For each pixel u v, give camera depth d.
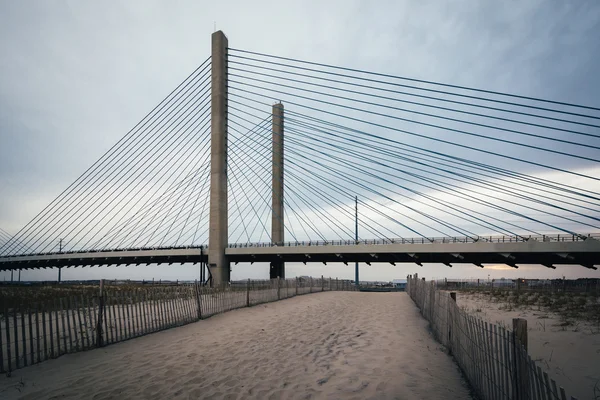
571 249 34.44
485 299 21.73
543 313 13.45
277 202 62.31
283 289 25.80
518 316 13.13
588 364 6.65
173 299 12.98
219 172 54.53
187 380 6.98
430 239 42.97
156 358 8.48
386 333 11.55
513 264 41.31
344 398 5.95
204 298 14.99
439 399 5.77
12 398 6.04
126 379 7.01
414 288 23.02
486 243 38.84
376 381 6.69
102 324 9.65
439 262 46.38
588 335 8.77
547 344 8.35
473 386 6.19
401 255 47.50
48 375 7.20
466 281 43.78
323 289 38.94
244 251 52.59
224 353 8.98
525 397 4.10
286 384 6.74
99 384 6.73
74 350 8.84
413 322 13.99
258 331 11.93
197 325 13.07
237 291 18.11
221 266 53.41
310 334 11.50
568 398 5.28
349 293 33.09
